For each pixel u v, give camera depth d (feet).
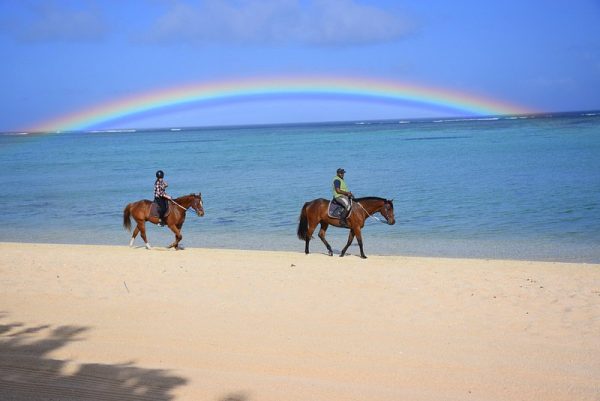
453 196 109.40
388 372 27.99
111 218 98.22
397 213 93.20
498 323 35.45
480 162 177.88
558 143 248.52
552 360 29.40
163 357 30.12
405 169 166.61
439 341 32.48
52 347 31.71
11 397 23.29
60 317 38.24
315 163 201.77
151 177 169.58
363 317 37.22
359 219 57.98
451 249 65.87
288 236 77.87
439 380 26.94
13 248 66.08
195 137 629.51
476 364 28.99
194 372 27.50
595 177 128.57
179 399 23.82
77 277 49.49
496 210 92.22
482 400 24.61
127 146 414.41
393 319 36.68
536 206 94.38
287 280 47.01
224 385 25.75
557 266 51.96
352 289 43.96
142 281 47.73
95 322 37.04
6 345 31.96
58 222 94.58
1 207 113.29
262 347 31.83
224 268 51.85
